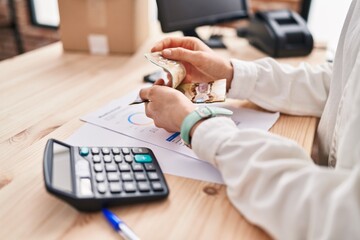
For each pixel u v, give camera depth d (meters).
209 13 1.14
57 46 1.12
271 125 0.63
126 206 0.41
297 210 0.34
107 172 0.44
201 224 0.39
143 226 0.39
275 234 0.35
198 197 0.43
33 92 0.76
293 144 0.42
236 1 1.23
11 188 0.44
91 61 0.98
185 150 0.53
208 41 1.19
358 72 0.46
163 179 0.45
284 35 1.07
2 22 2.44
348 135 0.41
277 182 0.37
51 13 2.33
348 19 0.61
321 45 1.21
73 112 0.66
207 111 0.48
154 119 0.56
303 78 0.69
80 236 0.37
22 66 0.92
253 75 0.67
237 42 1.24
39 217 0.39
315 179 0.34
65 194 0.38
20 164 0.49
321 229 0.31
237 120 0.64
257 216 0.37
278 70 0.70
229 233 0.38
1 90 0.76
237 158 0.41
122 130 0.59
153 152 0.52
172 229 0.38
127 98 0.73
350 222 0.30
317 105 0.68
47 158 0.43
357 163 0.35
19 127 0.60
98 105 0.69
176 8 1.03
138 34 1.08
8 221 0.39
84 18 1.01
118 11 0.99
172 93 0.54
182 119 0.50
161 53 0.65
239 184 0.39
